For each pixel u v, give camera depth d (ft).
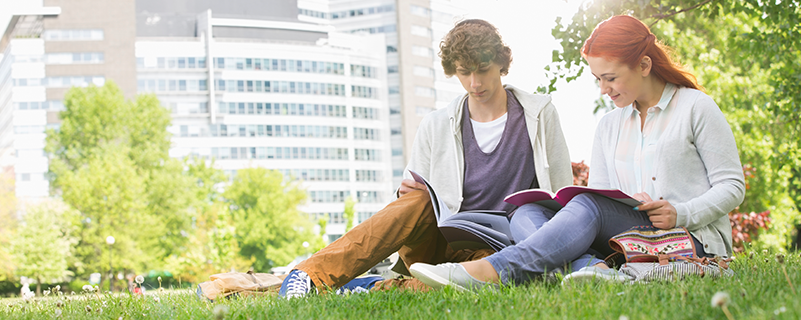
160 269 129.29
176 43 214.48
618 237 7.01
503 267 6.73
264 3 238.27
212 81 213.87
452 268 6.72
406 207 8.25
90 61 207.10
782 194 47.60
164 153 150.20
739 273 6.66
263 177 143.95
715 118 7.69
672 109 8.02
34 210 122.21
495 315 4.98
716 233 7.63
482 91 9.20
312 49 226.17
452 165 9.73
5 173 143.43
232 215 138.41
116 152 140.26
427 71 248.11
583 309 4.86
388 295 6.60
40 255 117.39
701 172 7.81
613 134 8.73
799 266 7.38
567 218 6.98
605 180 8.93
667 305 4.91
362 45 239.71
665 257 6.72
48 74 203.10
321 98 225.15
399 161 235.61
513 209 9.37
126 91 207.31
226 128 214.07
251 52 219.00
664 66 7.93
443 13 255.91
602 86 8.13
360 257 8.01
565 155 9.84
